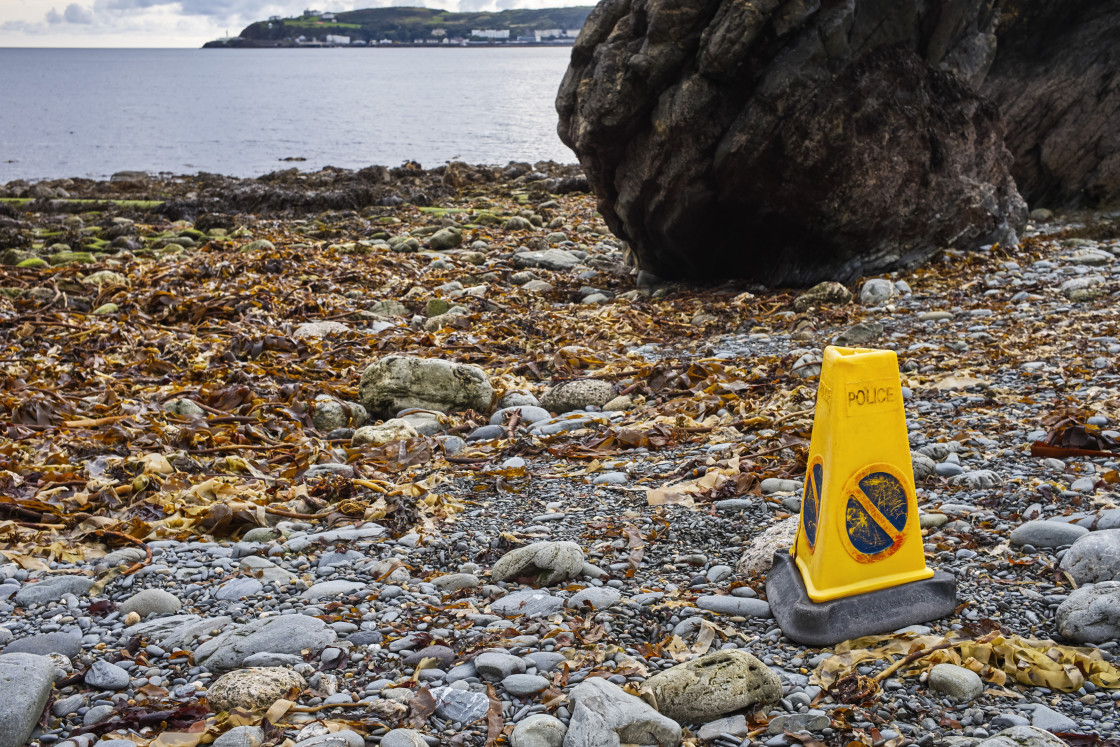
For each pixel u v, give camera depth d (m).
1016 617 2.34
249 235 10.38
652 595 2.49
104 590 2.63
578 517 2.94
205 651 2.33
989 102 6.80
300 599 2.56
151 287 7.21
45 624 2.47
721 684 2.12
